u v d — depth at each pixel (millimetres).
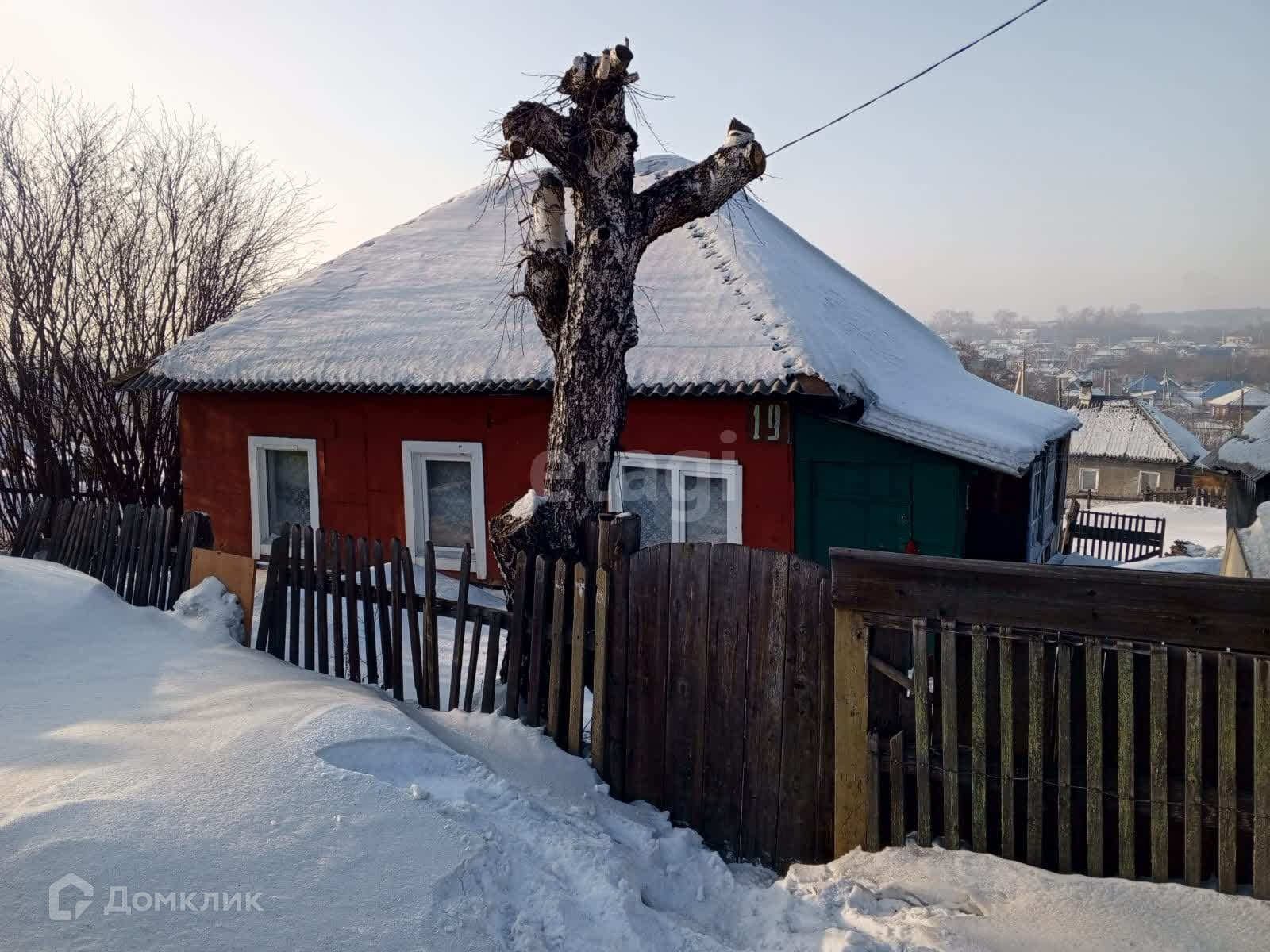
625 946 3096
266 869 3098
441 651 6863
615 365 5219
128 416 13297
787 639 4219
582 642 4684
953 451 8102
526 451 10047
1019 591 3613
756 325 9102
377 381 10148
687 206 5270
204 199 15359
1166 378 133000
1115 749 3543
